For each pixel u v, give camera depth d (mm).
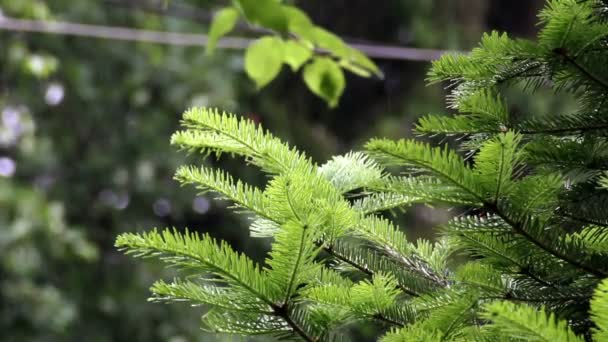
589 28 1159
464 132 1205
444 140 1218
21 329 4590
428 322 1140
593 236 1205
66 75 5438
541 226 1165
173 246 1134
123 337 5082
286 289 1142
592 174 1205
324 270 1226
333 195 1205
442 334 1139
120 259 5387
